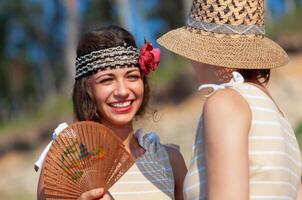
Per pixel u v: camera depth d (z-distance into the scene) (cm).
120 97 634
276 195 509
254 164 507
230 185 483
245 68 532
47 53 7694
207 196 495
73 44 5672
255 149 509
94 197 589
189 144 2589
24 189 2997
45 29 7550
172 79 3089
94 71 633
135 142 659
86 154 597
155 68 644
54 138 623
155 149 659
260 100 521
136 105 645
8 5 7375
